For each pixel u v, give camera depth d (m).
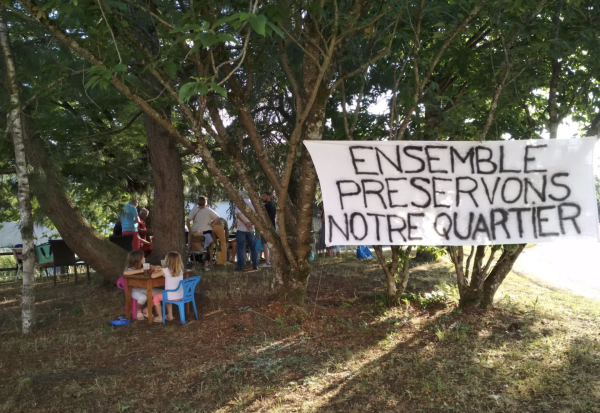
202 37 2.89
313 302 6.93
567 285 8.70
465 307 6.33
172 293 6.19
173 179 8.59
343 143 5.25
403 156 5.29
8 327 6.73
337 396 4.04
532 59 5.95
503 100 6.19
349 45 6.55
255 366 4.70
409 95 5.78
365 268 10.23
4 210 13.91
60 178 7.53
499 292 7.65
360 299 7.13
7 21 6.36
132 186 12.86
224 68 6.14
